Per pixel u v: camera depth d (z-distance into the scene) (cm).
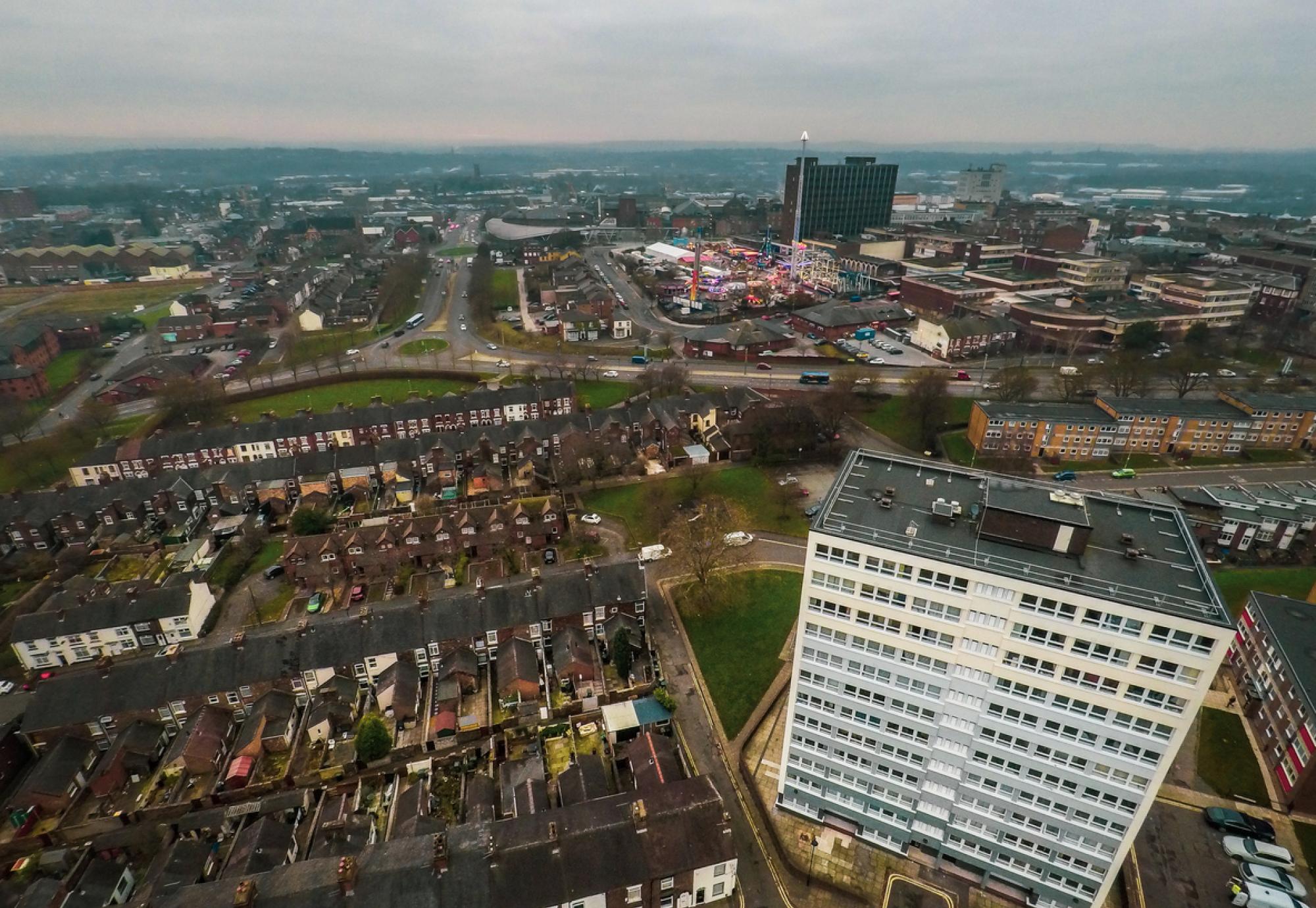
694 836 6844
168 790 8581
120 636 10744
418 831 7150
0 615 11900
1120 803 6066
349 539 12681
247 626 11444
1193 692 5391
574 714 9531
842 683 7062
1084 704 5931
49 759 8519
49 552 13625
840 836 7850
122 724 9112
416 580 12412
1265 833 7575
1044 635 5884
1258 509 13188
